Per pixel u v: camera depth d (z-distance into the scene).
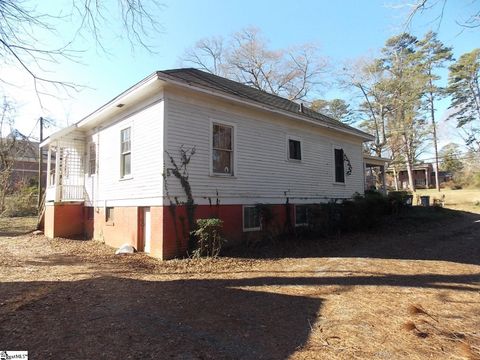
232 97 10.09
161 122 9.03
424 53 24.16
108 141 11.78
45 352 3.34
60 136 13.09
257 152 11.37
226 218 10.15
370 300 5.13
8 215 22.44
